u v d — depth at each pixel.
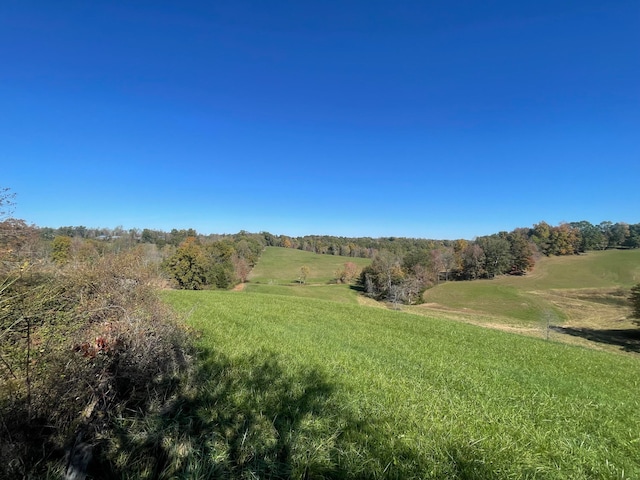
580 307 54.50
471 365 10.28
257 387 6.19
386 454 4.26
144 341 5.39
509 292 65.62
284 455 4.17
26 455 3.43
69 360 4.21
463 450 4.49
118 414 4.52
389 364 9.11
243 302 21.62
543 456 4.64
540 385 8.61
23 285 5.39
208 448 4.07
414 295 61.00
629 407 7.49
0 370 3.85
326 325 15.84
